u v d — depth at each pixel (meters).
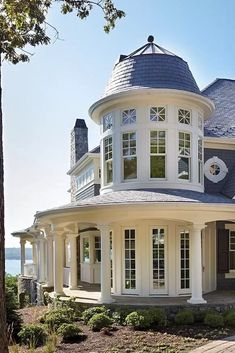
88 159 24.00
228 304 15.27
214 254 19.69
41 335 12.77
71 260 20.17
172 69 18.31
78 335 12.63
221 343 11.62
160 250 16.88
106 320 13.50
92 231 23.47
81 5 11.10
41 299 22.23
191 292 15.78
